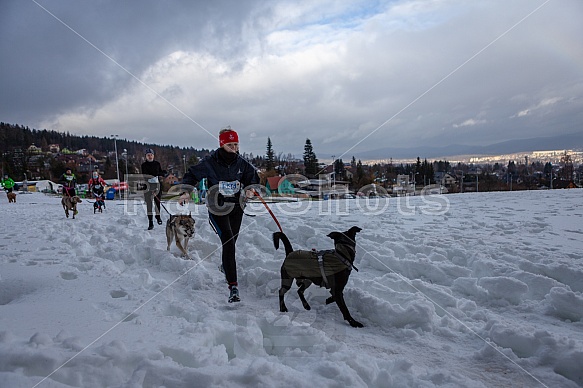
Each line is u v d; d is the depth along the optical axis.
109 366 2.37
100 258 5.80
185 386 2.26
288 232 7.52
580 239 6.50
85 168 108.94
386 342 3.33
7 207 18.72
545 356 2.91
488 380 2.72
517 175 77.69
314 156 46.31
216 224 4.42
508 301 4.13
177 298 4.22
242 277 4.91
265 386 2.26
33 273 4.79
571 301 3.69
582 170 72.06
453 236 6.89
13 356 2.36
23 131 139.62
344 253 3.79
